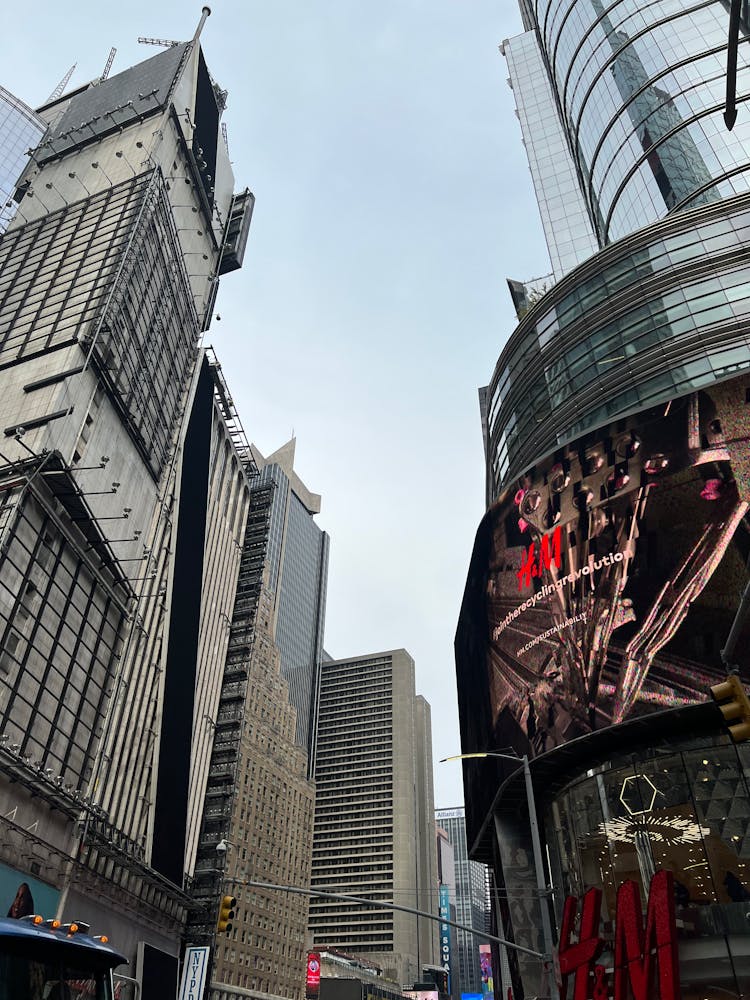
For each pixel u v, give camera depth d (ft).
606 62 278.67
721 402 137.59
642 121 249.55
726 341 164.25
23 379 251.19
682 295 178.29
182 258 351.25
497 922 165.17
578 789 128.47
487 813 149.79
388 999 476.54
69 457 234.79
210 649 380.78
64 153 361.71
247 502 464.65
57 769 209.77
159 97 358.84
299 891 93.56
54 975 32.91
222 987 331.16
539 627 145.59
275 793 426.92
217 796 374.22
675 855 110.22
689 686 115.85
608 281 197.26
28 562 207.00
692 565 125.49
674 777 115.96
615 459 147.13
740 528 122.62
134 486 278.26
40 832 194.59
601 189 269.44
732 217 182.09
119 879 238.48
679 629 121.70
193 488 345.72
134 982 126.21
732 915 100.53
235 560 436.76
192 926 323.98
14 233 334.44
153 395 302.86
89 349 253.44
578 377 192.85
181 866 299.38
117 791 246.88
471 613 172.65
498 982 173.06
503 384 231.71
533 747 135.23
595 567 139.44
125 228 299.79
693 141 226.58
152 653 285.64
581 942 106.32
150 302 305.94
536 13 353.31
